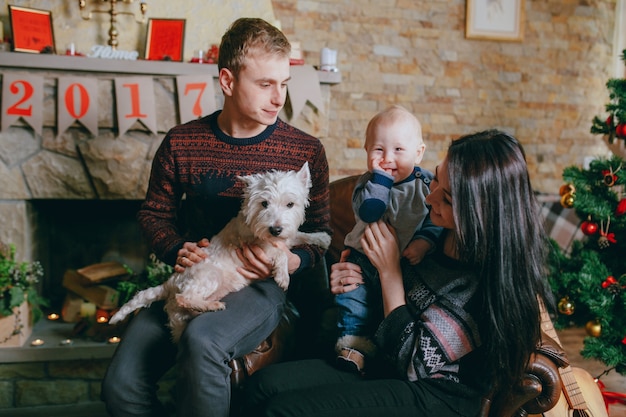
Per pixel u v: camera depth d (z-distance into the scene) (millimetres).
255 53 1570
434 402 1271
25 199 2488
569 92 3758
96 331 2457
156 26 2666
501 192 1208
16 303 2301
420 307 1320
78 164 2496
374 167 1566
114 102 2471
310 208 1808
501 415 1353
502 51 3604
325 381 1423
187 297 1504
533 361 1340
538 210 1258
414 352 1283
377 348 1478
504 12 3555
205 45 2750
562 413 1722
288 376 1423
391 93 3465
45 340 2432
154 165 1770
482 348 1246
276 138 1740
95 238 2938
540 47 3664
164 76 2508
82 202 2898
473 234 1215
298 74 2604
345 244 1622
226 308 1521
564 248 3393
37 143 2451
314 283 2006
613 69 3805
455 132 3600
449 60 3527
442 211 1307
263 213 1452
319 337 1788
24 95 2369
